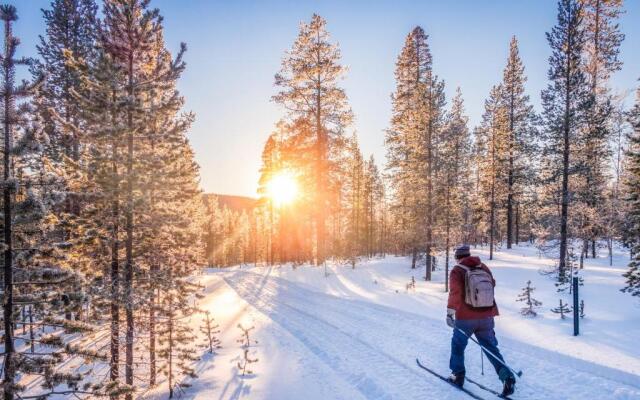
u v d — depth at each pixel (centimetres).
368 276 2745
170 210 1180
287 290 2291
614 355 751
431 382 654
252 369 902
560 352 756
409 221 2889
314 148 2964
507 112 3809
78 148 1597
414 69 3338
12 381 638
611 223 2453
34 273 680
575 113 2309
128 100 971
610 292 1672
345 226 6178
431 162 2509
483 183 3859
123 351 1122
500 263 2912
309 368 832
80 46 2142
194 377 959
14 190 646
